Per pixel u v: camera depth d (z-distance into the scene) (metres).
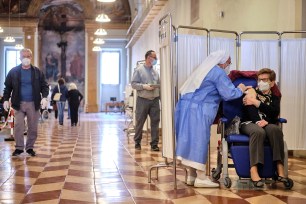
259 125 4.78
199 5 12.28
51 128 14.55
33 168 5.99
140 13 23.64
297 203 4.01
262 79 5.11
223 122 4.88
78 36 31.52
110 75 32.12
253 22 8.83
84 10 30.45
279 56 6.80
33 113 7.34
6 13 29.64
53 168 6.00
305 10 7.75
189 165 4.67
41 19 31.03
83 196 4.27
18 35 30.02
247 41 6.73
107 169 5.93
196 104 4.75
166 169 5.97
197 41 5.66
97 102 30.89
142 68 8.38
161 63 5.03
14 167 6.08
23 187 4.69
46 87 7.52
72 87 15.92
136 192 4.48
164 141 5.01
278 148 4.70
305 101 6.91
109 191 4.50
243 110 5.05
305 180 5.26
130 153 7.75
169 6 16.62
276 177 4.82
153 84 8.19
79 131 13.31
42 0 29.78
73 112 15.94
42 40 31.22
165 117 4.97
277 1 8.23
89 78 30.69
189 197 4.26
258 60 6.78
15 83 7.24
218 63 4.95
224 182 4.76
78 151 8.03
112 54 32.12
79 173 5.59
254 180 4.65
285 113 6.89
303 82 6.89
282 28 8.10
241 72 5.27
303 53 6.88
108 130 13.81
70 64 31.48
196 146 4.68
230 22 9.87
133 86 8.30
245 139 4.74
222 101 5.02
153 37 19.91
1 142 9.83
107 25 30.69
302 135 6.94
